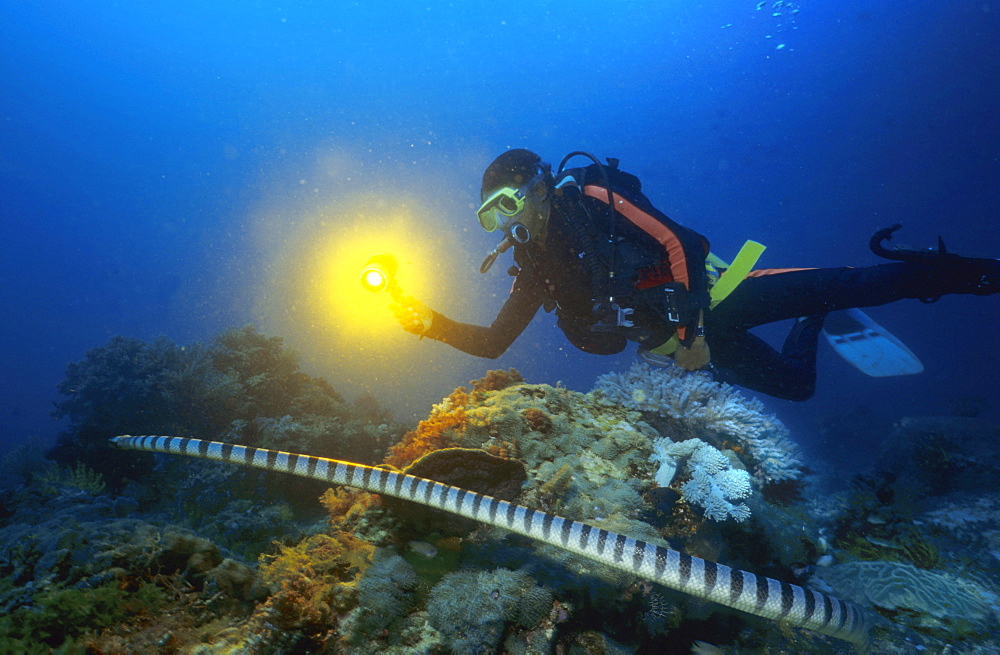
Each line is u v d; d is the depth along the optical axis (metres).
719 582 2.44
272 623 2.43
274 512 5.61
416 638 2.49
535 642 2.55
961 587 3.88
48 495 5.88
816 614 2.39
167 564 2.94
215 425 8.73
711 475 3.71
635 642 2.78
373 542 3.03
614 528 3.09
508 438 3.99
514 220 2.88
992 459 7.71
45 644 2.31
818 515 5.50
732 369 3.58
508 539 3.06
